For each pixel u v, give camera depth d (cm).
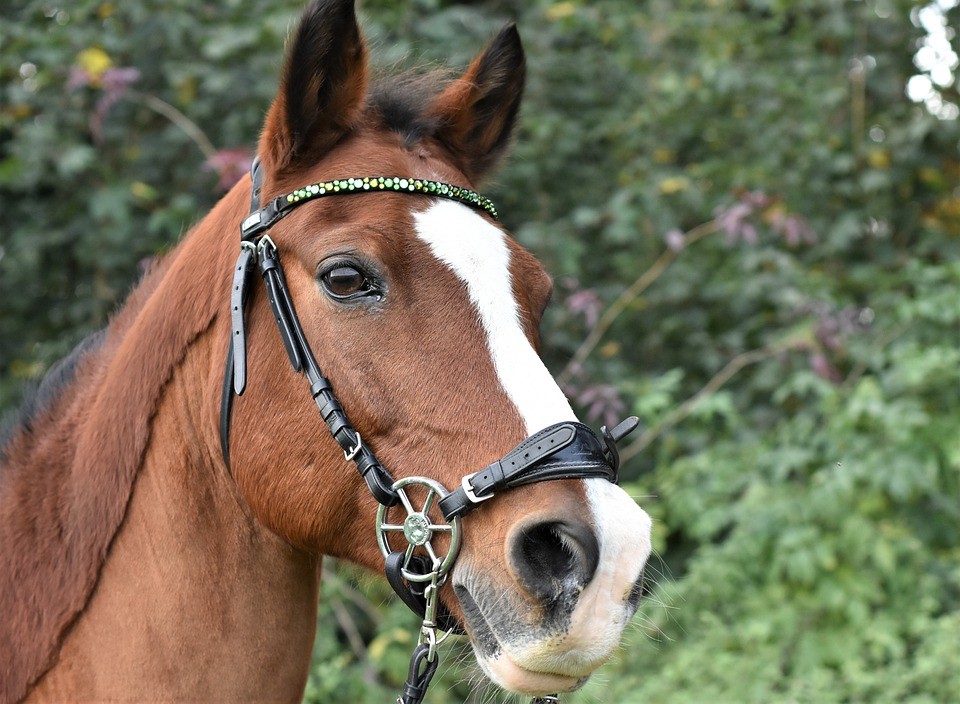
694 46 573
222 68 458
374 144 183
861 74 557
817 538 414
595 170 544
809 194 546
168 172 475
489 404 161
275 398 175
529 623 151
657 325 535
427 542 162
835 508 420
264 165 183
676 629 424
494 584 156
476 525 160
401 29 474
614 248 550
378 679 400
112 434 189
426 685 163
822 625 415
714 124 562
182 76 440
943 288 488
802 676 395
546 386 163
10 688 182
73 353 213
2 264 468
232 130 452
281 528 177
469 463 160
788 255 515
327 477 172
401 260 168
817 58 571
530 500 155
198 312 187
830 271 539
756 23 577
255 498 177
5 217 475
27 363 479
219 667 182
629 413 499
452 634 178
